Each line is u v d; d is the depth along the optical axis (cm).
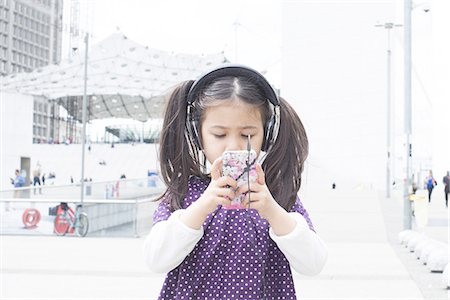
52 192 1808
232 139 162
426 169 3725
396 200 2431
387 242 1264
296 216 169
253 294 170
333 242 1265
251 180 156
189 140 179
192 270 174
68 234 1375
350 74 3925
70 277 730
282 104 182
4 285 671
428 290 649
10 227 1389
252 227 174
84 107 2002
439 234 1384
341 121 3944
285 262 177
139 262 879
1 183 4012
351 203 2048
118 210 1375
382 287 670
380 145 3762
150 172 3759
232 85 159
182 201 180
